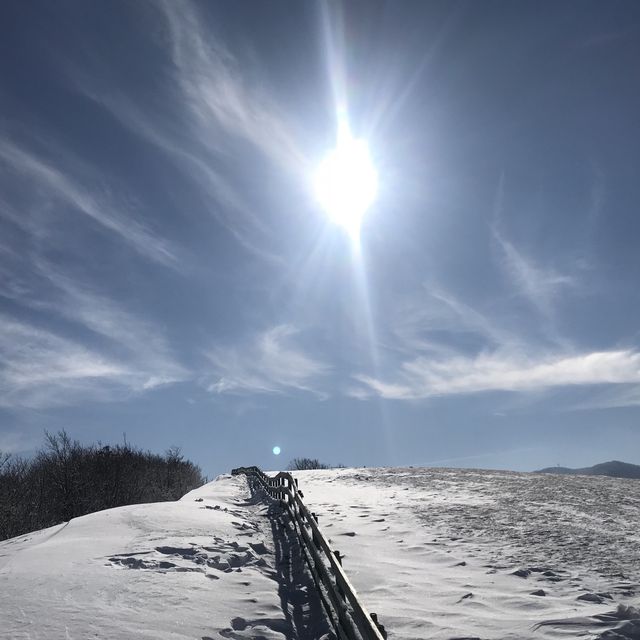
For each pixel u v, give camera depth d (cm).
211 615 606
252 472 2938
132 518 1173
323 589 700
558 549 989
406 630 592
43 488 2808
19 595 618
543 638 548
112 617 568
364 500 1773
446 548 1023
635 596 708
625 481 2248
